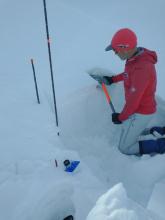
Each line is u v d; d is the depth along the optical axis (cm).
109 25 421
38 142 284
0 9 442
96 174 292
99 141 346
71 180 249
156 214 226
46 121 306
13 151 274
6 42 394
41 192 235
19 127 298
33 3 450
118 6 453
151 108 316
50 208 225
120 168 321
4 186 242
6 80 347
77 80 356
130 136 329
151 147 333
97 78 355
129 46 287
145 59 293
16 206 227
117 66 375
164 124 371
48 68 362
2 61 370
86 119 353
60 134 309
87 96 352
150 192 286
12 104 321
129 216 157
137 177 304
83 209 226
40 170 257
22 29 411
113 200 164
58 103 332
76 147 328
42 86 342
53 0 455
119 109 372
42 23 418
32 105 321
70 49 386
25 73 356
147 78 292
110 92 365
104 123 364
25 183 244
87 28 416
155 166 305
